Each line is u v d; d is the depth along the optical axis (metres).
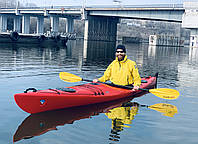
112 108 6.09
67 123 4.92
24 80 8.83
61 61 16.97
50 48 33.53
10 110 5.54
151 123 5.09
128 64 6.91
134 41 108.00
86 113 5.61
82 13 74.94
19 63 14.12
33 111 5.38
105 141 4.12
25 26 91.12
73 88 6.59
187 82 10.40
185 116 5.65
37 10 84.75
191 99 7.28
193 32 62.03
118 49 6.79
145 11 59.22
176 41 92.31
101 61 18.70
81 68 13.50
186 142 4.24
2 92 6.95
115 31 90.50
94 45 49.69
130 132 4.55
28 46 35.00
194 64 20.25
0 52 21.38
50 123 4.89
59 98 5.66
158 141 4.21
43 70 11.70
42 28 95.19
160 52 38.28
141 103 6.65
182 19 54.94
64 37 46.09
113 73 7.11
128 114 5.63
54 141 4.07
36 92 5.46
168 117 5.52
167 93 6.39
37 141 4.05
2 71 10.64
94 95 6.36
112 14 67.62
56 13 82.44
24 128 4.59
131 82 7.19
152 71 14.05
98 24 81.75
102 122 5.03
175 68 16.28
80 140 4.13
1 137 4.16
